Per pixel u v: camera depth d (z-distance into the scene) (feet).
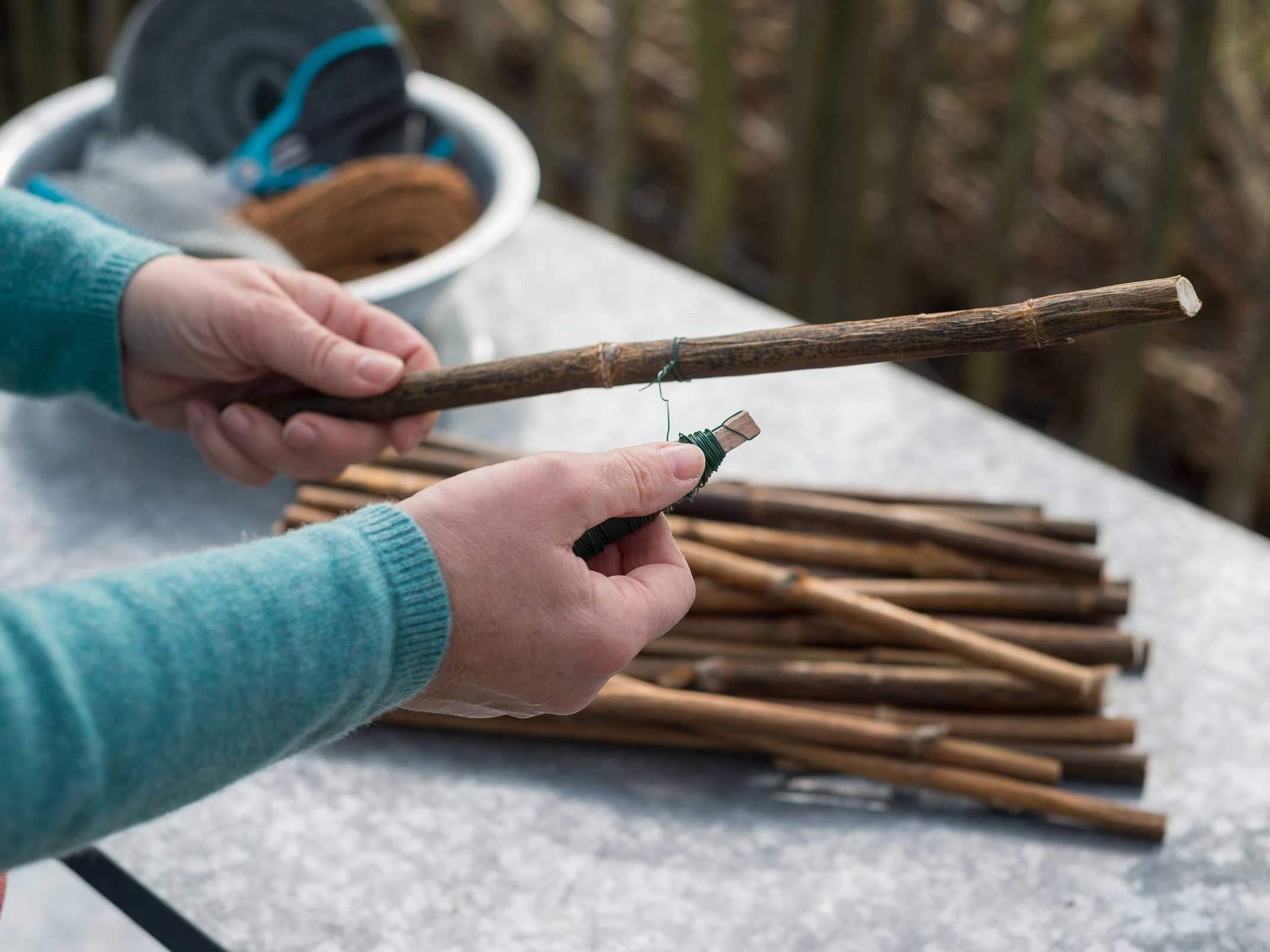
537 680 2.12
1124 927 2.36
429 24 6.84
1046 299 2.04
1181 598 2.81
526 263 3.71
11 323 2.64
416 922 2.38
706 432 2.24
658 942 2.36
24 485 3.05
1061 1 5.65
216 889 2.41
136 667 1.81
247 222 3.10
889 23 5.75
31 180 2.98
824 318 5.49
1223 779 2.54
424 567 1.98
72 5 6.09
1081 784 2.55
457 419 3.17
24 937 4.14
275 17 3.31
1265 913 2.37
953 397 3.22
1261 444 4.76
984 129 5.87
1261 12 5.07
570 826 2.50
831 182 5.11
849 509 2.77
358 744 2.61
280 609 1.89
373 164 3.12
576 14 6.74
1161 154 4.42
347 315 2.64
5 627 1.78
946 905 2.39
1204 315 5.49
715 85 5.16
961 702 2.59
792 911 2.39
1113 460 5.15
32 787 1.76
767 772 2.59
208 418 2.68
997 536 2.72
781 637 2.68
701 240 5.67
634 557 2.27
